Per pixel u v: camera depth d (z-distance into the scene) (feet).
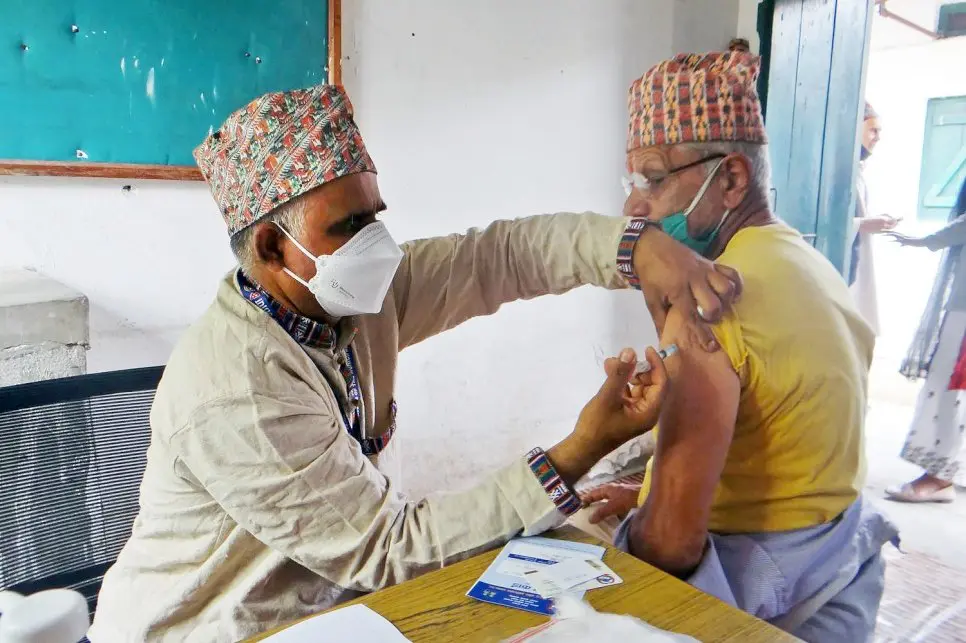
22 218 5.08
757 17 4.94
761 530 3.98
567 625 2.24
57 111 5.07
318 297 3.05
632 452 5.31
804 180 4.60
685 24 5.65
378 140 6.30
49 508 3.48
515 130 6.82
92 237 5.34
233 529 2.97
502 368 7.19
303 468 2.71
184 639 3.04
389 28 6.19
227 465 2.74
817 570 3.89
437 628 2.33
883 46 6.61
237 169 2.95
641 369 3.97
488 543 2.80
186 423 2.78
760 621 2.35
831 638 3.97
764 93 4.82
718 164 4.00
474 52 6.56
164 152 5.47
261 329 2.95
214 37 5.50
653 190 4.32
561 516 2.83
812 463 3.84
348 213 2.95
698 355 3.96
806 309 3.87
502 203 6.90
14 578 3.35
